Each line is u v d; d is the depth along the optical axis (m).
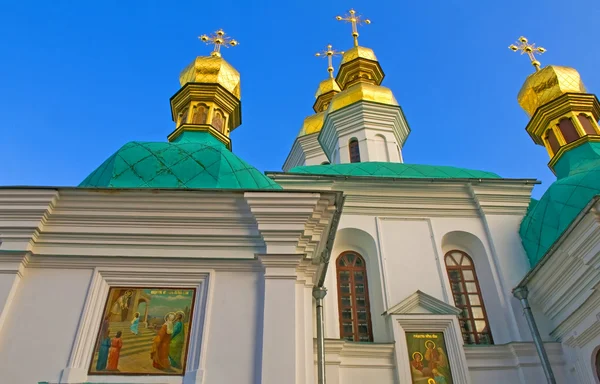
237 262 10.99
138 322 10.15
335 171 19.50
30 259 10.84
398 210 18.28
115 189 11.60
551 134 21.72
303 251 11.43
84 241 11.22
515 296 15.91
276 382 9.29
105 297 10.46
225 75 22.70
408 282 16.56
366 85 27.98
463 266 17.73
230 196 11.77
